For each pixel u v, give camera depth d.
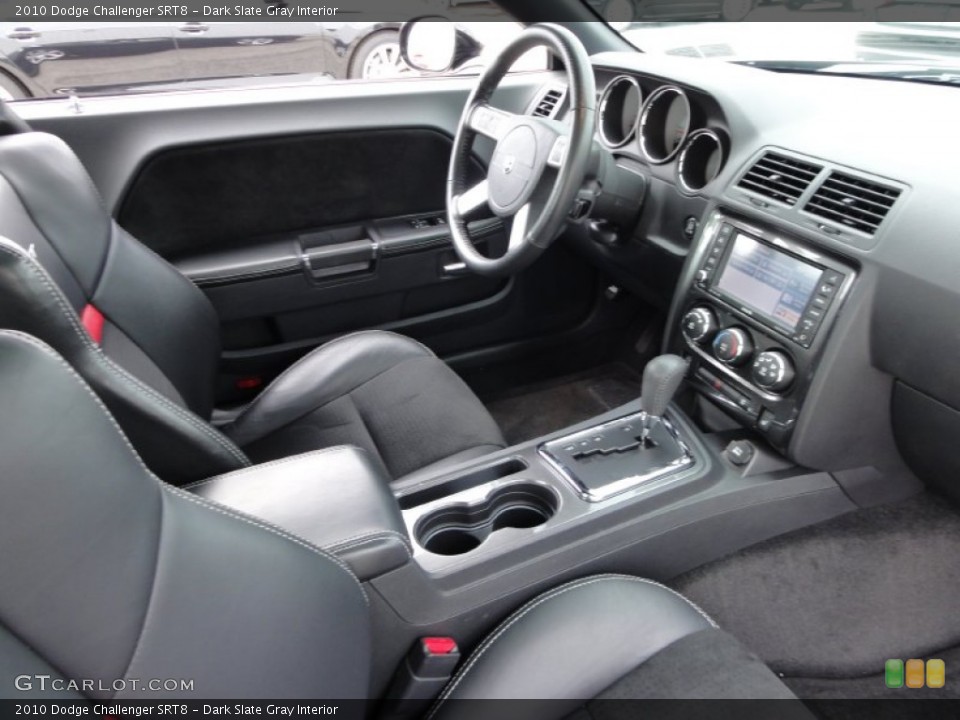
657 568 1.11
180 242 1.57
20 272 0.68
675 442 1.17
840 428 1.12
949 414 1.03
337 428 1.29
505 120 1.31
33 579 0.47
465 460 1.22
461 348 1.87
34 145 0.99
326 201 1.66
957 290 0.92
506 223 1.77
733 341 1.17
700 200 1.35
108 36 1.74
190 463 0.87
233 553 0.62
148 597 0.54
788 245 1.12
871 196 1.03
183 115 1.49
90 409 0.52
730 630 1.18
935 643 1.18
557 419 1.88
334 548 0.79
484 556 0.96
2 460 0.46
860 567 1.25
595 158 1.29
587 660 0.83
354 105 1.61
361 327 1.74
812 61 1.48
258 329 1.65
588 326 1.99
